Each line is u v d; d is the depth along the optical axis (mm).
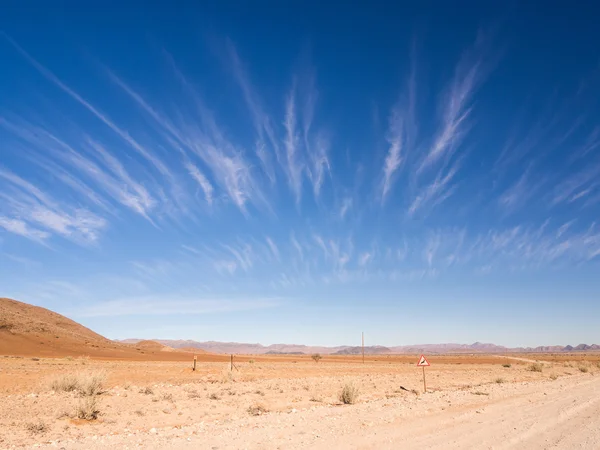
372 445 12914
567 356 177500
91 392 26688
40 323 106688
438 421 17531
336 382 41438
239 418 19172
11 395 25062
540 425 16812
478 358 155000
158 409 21875
